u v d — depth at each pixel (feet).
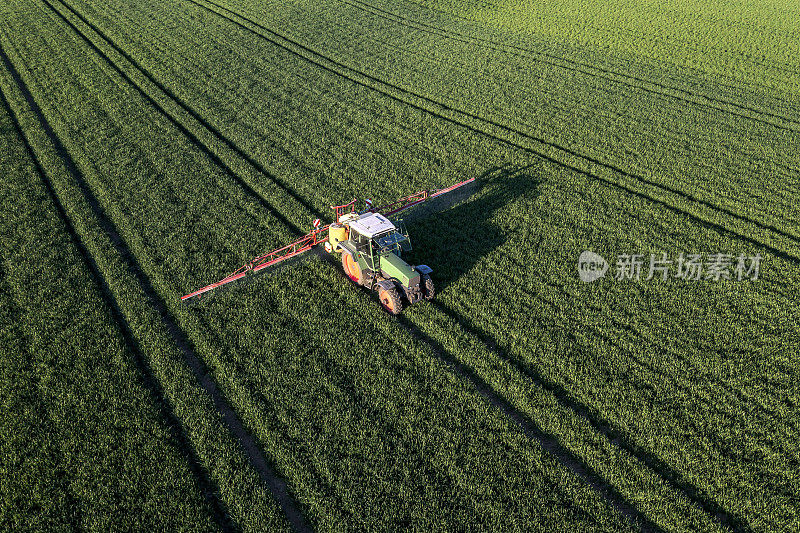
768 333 65.26
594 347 63.26
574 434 53.36
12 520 45.96
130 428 53.21
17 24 165.27
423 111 119.85
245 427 54.54
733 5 182.60
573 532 45.37
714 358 61.62
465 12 183.62
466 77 136.05
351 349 62.54
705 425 54.24
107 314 66.54
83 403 55.21
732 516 47.06
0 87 127.24
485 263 76.84
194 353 62.95
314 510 47.14
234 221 84.38
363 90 129.08
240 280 73.00
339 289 71.72
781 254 79.77
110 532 44.91
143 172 96.17
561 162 102.01
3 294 69.31
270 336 63.98
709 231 83.30
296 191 93.15
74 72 134.82
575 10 182.09
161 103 121.39
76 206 86.58
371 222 69.72
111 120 113.91
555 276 74.18
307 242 78.89
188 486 48.47
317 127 112.98
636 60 145.48
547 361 61.52
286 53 149.79
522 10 183.73
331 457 51.21
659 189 93.35
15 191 90.22
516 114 118.32
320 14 179.93
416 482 49.14
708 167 99.86
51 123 112.57
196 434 52.85
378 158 102.32
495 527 45.70
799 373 59.67
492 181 95.86
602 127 113.19
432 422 54.34
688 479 49.70
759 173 98.22
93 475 49.19
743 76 136.05
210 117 116.26
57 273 72.74
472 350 62.28
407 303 69.77
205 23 170.09
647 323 66.80
